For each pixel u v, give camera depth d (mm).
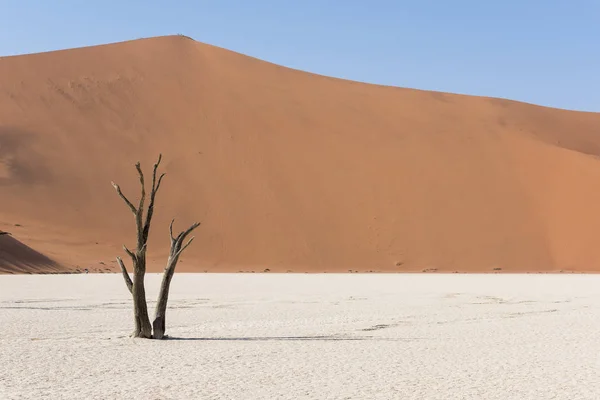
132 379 9727
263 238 64250
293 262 61625
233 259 61656
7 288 32000
